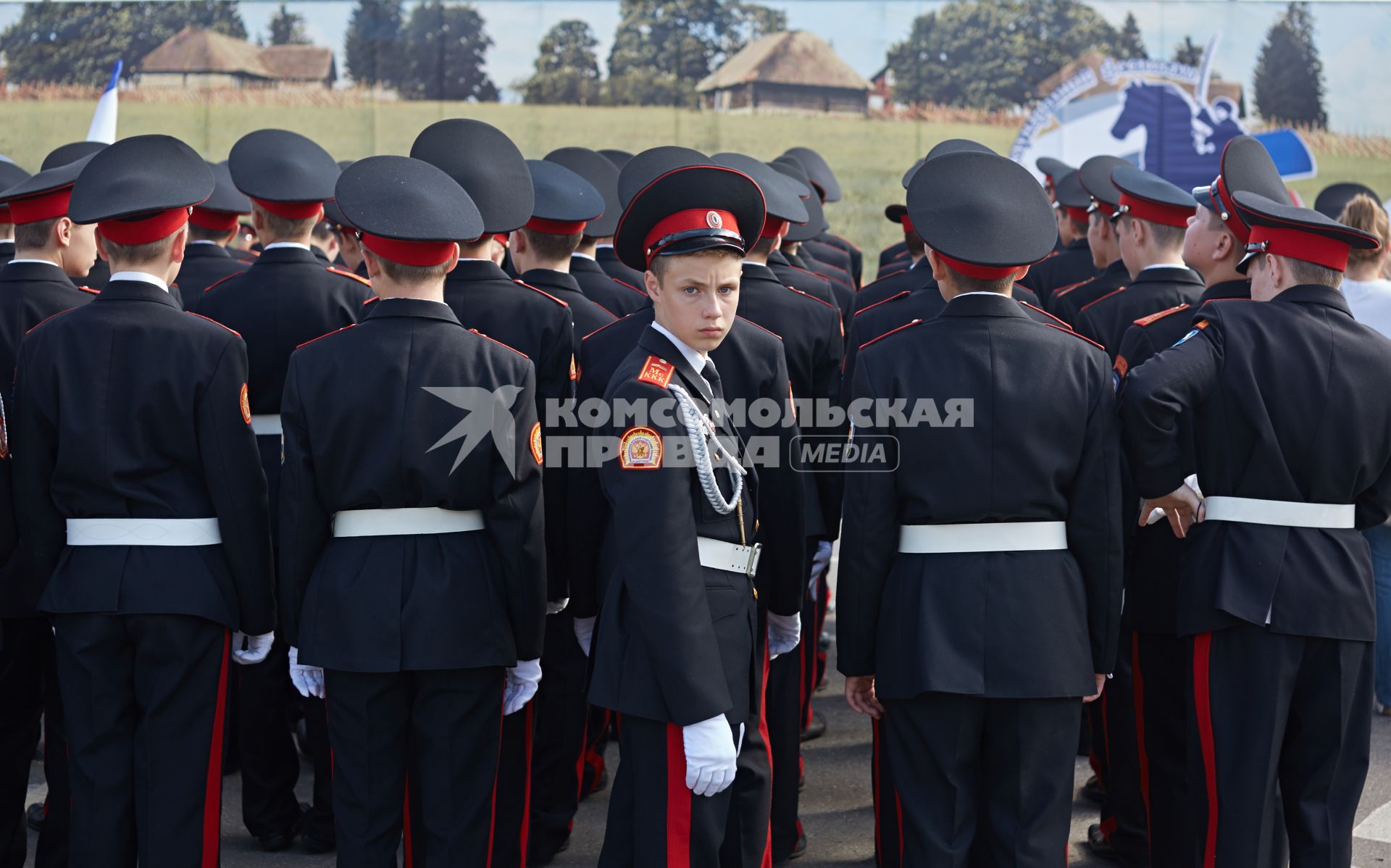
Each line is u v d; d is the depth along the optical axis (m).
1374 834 3.77
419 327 2.76
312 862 3.61
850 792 4.13
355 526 2.75
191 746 2.90
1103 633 2.65
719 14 15.34
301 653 2.74
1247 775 2.72
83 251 3.43
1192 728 2.86
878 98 15.31
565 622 3.54
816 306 3.78
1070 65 15.06
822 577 4.02
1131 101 14.95
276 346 3.78
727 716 2.49
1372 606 2.77
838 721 4.79
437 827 2.77
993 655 2.54
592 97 15.43
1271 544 2.73
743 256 2.51
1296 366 2.73
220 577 2.92
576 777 3.62
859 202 15.23
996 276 2.66
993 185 2.71
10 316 3.25
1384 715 4.88
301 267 3.86
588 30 15.35
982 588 2.57
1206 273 3.31
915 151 15.30
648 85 15.44
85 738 2.87
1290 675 2.73
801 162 6.89
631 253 2.56
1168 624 3.22
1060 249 6.67
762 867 2.77
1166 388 2.71
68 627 2.87
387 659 2.67
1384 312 4.36
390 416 2.70
